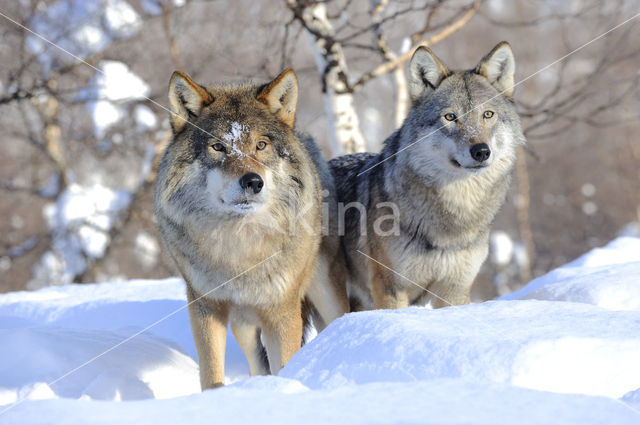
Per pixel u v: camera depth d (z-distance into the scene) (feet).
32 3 81.51
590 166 172.04
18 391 26.04
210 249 28.94
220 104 29.22
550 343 19.95
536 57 189.47
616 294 31.42
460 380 17.46
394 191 34.40
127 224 88.38
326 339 22.93
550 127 175.83
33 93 78.48
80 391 26.81
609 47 97.66
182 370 31.60
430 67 34.68
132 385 28.12
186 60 90.33
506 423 14.56
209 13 89.35
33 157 106.63
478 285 138.82
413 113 34.99
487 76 34.45
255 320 31.40
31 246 96.78
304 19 63.41
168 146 30.07
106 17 84.84
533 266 135.95
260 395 16.57
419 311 24.61
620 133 173.68
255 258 29.01
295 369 22.02
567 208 164.25
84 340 30.32
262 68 66.69
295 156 29.81
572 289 32.83
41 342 28.78
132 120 90.07
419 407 15.48
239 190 27.04
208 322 30.25
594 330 21.38
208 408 15.66
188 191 28.68
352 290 38.73
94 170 106.93
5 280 108.06
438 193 33.35
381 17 68.90
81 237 86.69
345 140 65.98
